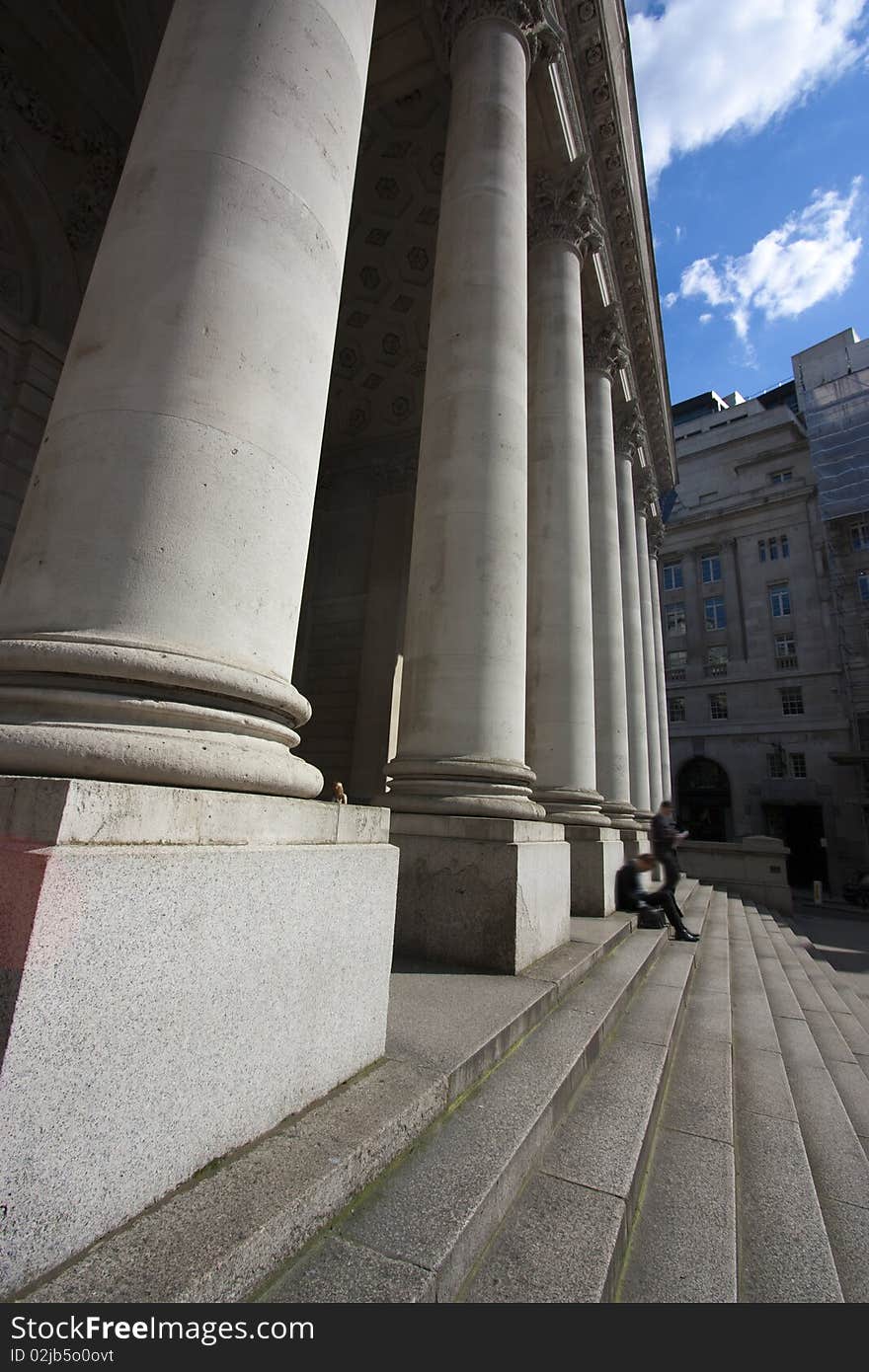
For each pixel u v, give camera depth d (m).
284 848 2.58
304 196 3.13
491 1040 3.72
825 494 42.91
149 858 2.00
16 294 11.36
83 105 11.77
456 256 7.07
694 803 45.97
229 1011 2.27
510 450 6.47
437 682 6.05
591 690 9.86
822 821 40.91
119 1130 1.86
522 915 5.41
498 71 7.81
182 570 2.50
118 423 2.53
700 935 11.79
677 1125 4.13
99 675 2.31
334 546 20.77
